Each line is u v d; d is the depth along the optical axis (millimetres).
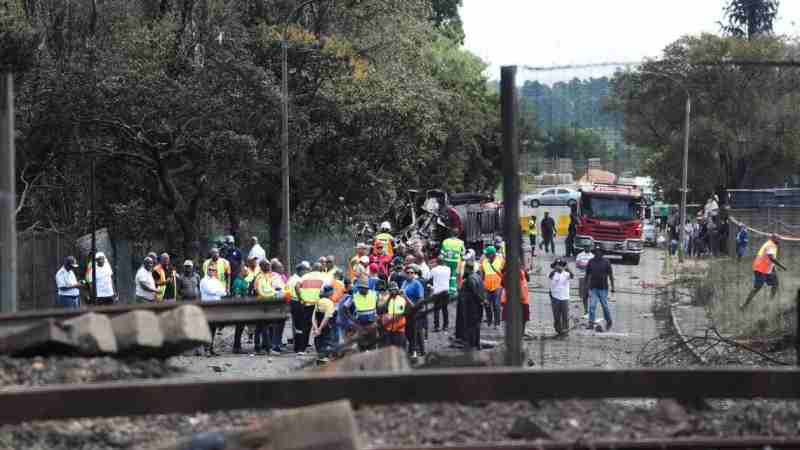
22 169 31984
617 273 41875
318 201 45875
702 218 46188
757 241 37031
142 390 10203
